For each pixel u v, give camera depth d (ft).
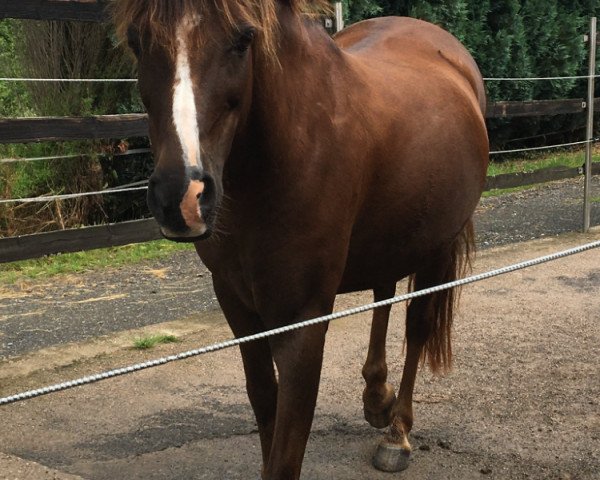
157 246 23.36
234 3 6.06
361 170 7.95
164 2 5.90
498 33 34.96
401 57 10.28
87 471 9.89
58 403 11.98
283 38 7.18
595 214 26.63
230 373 13.16
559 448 10.30
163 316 16.56
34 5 13.47
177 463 10.12
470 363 13.30
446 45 11.62
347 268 8.89
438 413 11.43
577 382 12.42
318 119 7.43
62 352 14.03
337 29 17.13
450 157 9.54
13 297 18.29
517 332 14.80
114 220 26.00
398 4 31.58
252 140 6.90
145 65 6.09
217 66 6.04
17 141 14.17
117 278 19.99
